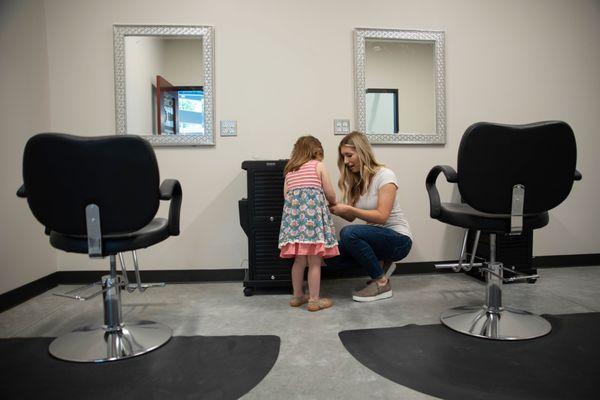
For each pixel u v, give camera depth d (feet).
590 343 4.84
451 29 8.54
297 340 5.11
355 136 6.88
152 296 7.20
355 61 8.26
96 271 8.07
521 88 8.75
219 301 6.88
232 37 8.09
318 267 6.28
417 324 5.62
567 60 8.84
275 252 7.16
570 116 8.89
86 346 4.75
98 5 7.90
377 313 6.12
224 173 8.18
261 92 8.17
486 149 4.47
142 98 8.05
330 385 3.98
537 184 4.64
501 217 4.91
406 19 8.42
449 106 8.59
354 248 6.60
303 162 6.37
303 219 6.14
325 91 8.27
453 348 4.77
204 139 8.07
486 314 5.47
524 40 8.71
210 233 8.20
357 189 7.04
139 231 4.74
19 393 3.86
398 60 8.43
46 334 5.39
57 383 4.05
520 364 4.33
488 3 8.60
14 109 6.81
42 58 7.69
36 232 7.34
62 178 4.06
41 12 7.72
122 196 4.20
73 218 4.22
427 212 8.57
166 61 8.05
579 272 8.49
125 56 7.97
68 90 7.93
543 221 5.09
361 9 8.30
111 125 8.01
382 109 8.41
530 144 4.48
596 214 9.04
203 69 8.02
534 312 6.01
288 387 3.95
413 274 8.54
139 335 5.07
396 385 3.95
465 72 8.60
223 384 4.01
